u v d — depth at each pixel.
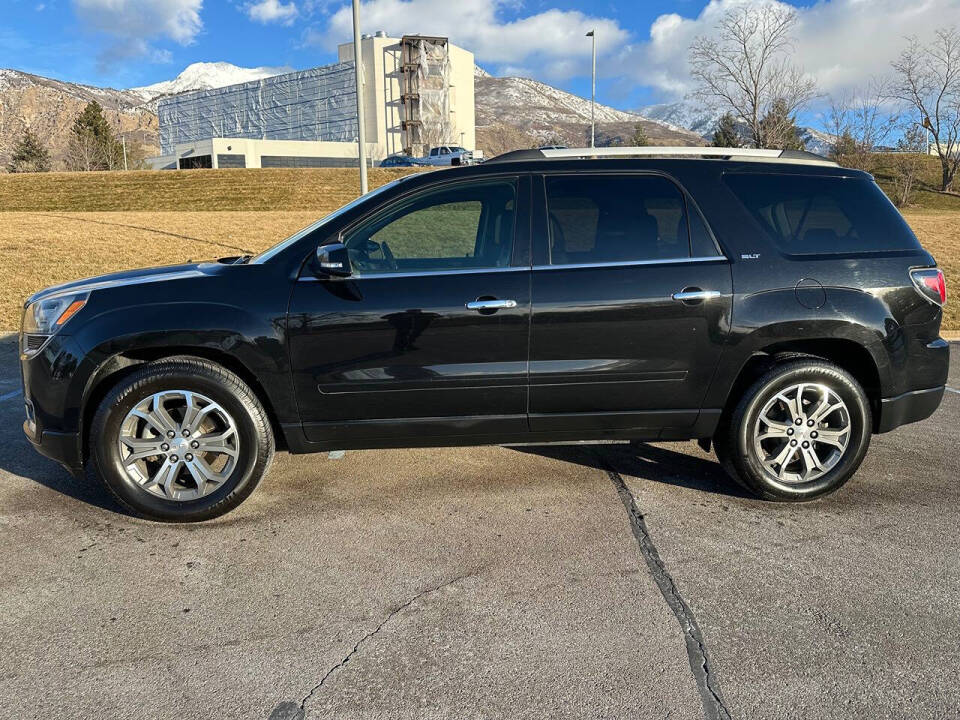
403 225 3.59
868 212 3.74
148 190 32.94
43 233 16.69
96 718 2.18
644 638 2.57
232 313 3.38
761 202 3.67
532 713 2.19
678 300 3.48
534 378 3.50
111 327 3.34
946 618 2.68
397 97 72.50
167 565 3.12
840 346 3.71
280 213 23.05
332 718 2.18
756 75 29.25
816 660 2.44
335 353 3.43
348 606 2.79
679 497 3.83
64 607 2.80
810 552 3.20
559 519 3.56
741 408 3.62
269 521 3.56
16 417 5.33
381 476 4.14
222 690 2.31
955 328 9.52
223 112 83.88
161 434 3.43
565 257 3.52
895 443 4.75
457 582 2.96
